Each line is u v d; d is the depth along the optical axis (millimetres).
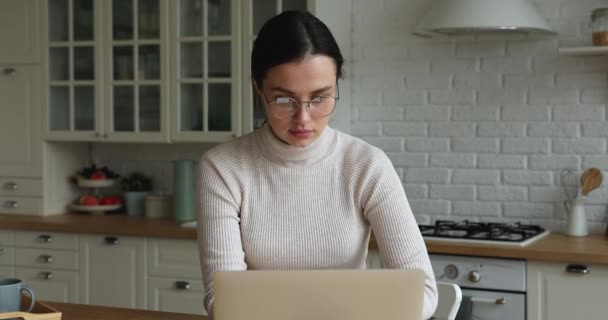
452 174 4223
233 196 1981
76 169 5004
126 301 4355
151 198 4680
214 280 1552
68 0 4664
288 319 1538
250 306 1544
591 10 3938
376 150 2014
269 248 1969
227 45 4344
